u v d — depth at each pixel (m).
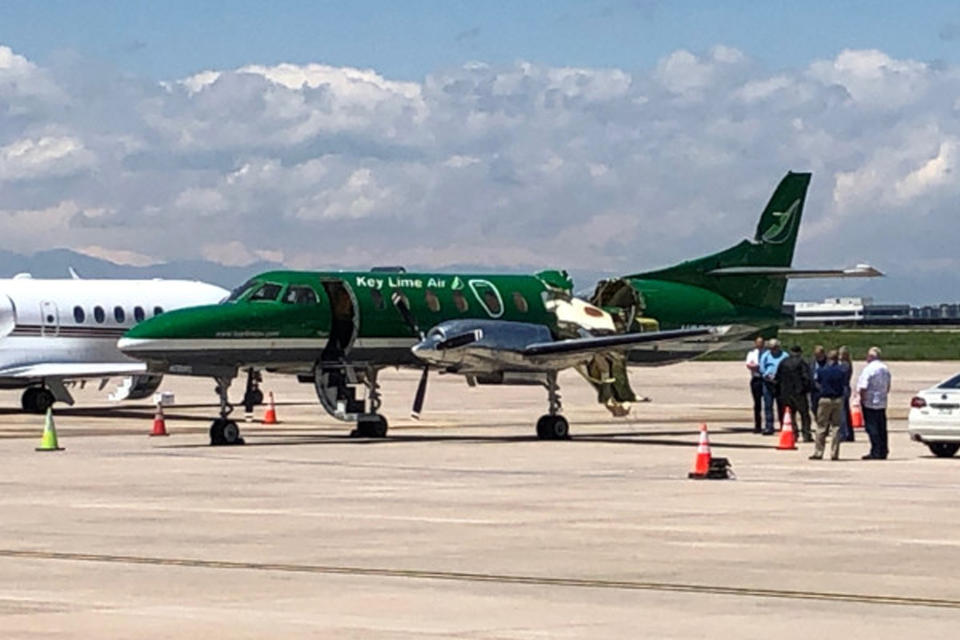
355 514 23.94
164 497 26.27
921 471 31.72
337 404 40.66
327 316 39.78
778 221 47.41
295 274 39.97
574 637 14.55
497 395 67.81
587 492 27.30
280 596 16.67
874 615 15.66
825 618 15.50
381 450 36.72
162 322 37.81
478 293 42.00
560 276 44.44
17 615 15.52
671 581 17.70
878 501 25.94
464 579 17.81
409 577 17.95
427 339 39.19
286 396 67.12
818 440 34.56
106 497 26.25
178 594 16.78
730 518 23.53
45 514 23.83
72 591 16.94
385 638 14.45
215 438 38.09
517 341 39.50
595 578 17.89
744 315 46.38
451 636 14.56
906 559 19.39
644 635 14.65
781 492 27.38
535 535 21.55
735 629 14.94
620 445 38.81
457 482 29.03
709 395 68.69
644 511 24.39
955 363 106.75
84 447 37.47
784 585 17.45
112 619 15.31
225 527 22.34
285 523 22.83
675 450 37.12
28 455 34.94
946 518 23.56
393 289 40.84
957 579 17.88
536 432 42.47
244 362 38.72
